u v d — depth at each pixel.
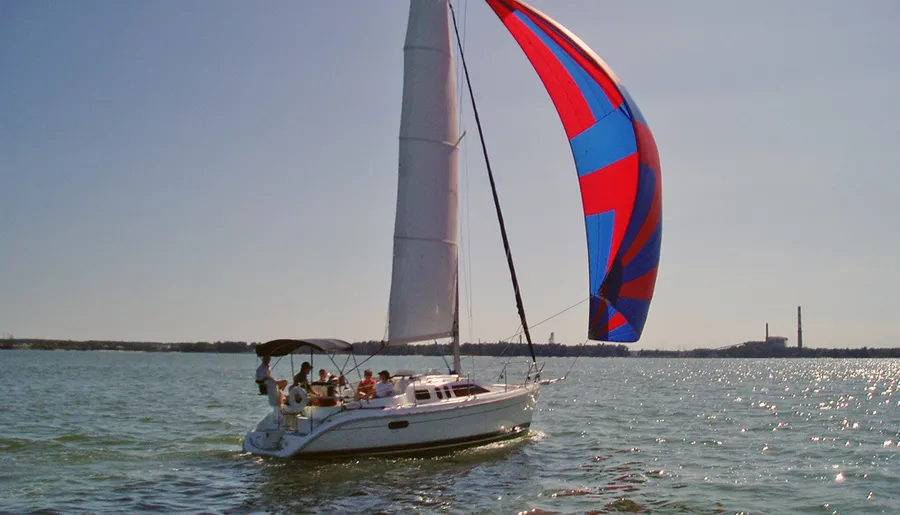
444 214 22.16
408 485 17.19
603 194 22.09
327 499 15.97
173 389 51.00
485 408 21.05
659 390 54.25
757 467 20.00
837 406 39.62
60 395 42.91
